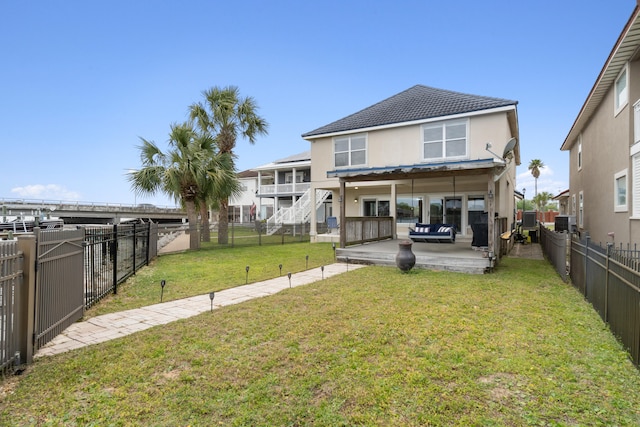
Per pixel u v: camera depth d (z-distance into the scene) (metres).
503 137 13.25
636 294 3.64
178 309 5.85
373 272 8.97
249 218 38.31
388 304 5.82
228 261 11.48
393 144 15.78
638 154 8.84
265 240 18.81
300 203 25.47
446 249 11.48
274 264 10.80
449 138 14.35
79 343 4.31
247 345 4.12
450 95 16.17
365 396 2.97
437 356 3.76
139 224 11.19
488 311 5.41
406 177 11.42
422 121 14.76
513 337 4.31
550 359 3.70
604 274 5.04
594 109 13.34
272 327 4.74
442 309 5.50
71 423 2.65
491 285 7.31
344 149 17.30
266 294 6.86
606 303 4.89
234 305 5.95
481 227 11.05
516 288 7.05
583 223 16.30
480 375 3.36
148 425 2.62
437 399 2.93
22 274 3.68
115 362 3.68
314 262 11.17
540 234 16.89
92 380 3.31
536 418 2.68
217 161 14.59
